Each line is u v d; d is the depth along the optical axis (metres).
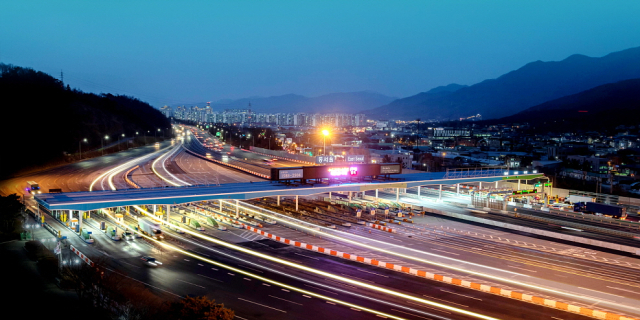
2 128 162.88
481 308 48.19
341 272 58.59
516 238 79.44
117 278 51.25
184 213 91.50
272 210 97.12
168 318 38.12
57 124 193.50
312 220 87.88
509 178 123.38
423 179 113.69
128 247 66.44
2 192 105.12
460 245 73.44
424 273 57.97
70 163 167.12
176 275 55.50
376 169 107.44
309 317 44.75
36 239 68.38
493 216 96.56
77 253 60.25
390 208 100.69
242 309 46.22
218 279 54.66
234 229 79.56
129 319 41.00
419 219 93.25
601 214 101.88
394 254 66.94
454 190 134.62
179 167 162.25
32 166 150.00
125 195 80.31
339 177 102.56
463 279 56.84
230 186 93.31
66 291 48.81
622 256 69.75
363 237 76.31
